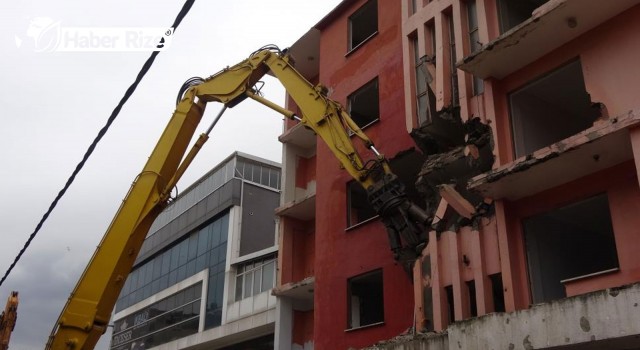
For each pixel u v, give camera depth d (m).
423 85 15.98
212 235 34.91
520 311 10.50
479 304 12.20
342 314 17.77
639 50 11.11
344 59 21.69
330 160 20.58
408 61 16.42
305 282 21.70
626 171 11.11
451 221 13.77
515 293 11.77
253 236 33.62
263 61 16.47
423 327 13.41
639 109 10.19
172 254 38.72
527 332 10.27
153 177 14.98
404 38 16.78
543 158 11.26
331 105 15.66
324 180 20.52
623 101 11.09
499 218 12.55
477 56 12.91
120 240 14.20
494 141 12.95
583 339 9.48
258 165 36.06
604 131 10.52
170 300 37.00
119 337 41.72
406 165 17.94
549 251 12.61
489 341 10.80
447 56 15.09
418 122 15.73
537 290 12.03
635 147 10.18
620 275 10.48
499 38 12.49
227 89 16.17
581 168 11.48
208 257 34.47
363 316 18.11
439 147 15.58
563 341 9.72
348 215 19.12
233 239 32.72
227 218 34.06
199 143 15.52
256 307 29.25
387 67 19.41
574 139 10.91
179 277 36.84
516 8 14.39
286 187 24.88
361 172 14.59
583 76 12.19
